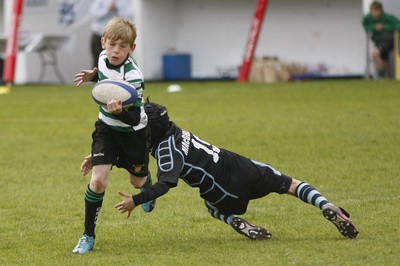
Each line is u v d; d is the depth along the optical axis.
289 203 26.34
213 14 91.94
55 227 24.19
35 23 85.38
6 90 75.19
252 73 82.69
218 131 43.94
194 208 26.33
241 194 21.03
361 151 35.94
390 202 25.70
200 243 21.45
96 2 81.50
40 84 85.00
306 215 24.50
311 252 19.66
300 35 88.25
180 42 93.00
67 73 88.69
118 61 20.11
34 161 36.88
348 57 86.62
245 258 19.42
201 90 70.25
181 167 20.45
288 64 84.56
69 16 86.50
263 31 89.81
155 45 89.12
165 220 24.67
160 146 20.72
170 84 80.31
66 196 28.97
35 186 31.03
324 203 20.73
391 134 40.22
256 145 38.91
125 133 20.44
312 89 66.31
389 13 76.25
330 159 34.41
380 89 62.97
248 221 23.91
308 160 34.44
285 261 18.92
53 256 20.53
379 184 28.91
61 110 57.56
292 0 88.31
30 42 84.31
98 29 81.62
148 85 79.38
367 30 73.94
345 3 86.12
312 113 50.22
